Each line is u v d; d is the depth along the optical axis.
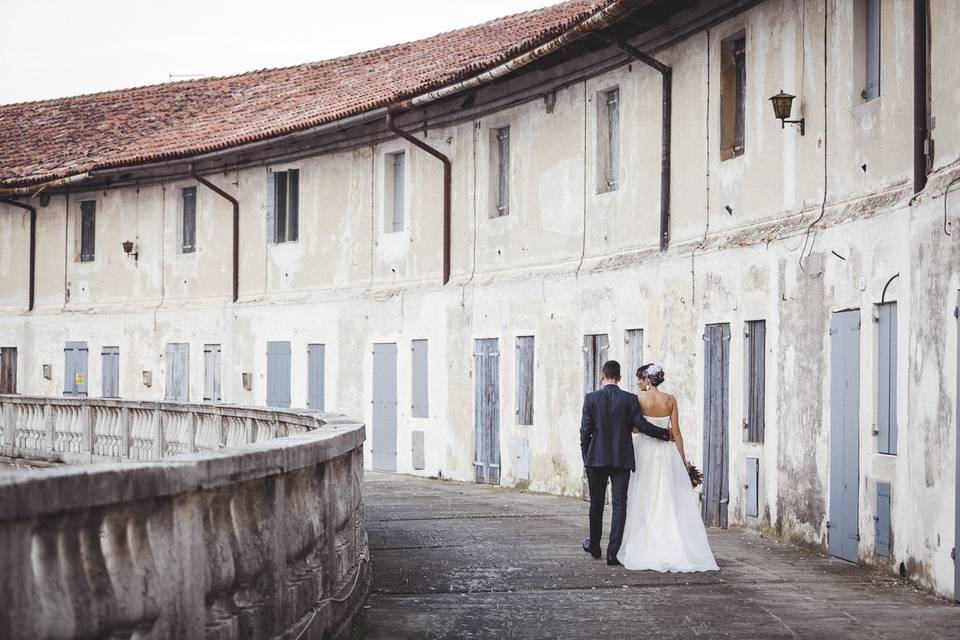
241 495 7.23
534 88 22.86
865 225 13.32
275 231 30.22
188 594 6.28
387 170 27.36
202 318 32.06
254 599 7.33
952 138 11.58
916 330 11.88
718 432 17.27
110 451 25.11
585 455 13.35
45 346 36.09
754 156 16.72
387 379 27.12
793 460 15.09
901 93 12.98
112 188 34.62
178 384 32.72
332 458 9.04
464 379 24.81
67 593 5.18
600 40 20.41
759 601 11.13
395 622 10.21
